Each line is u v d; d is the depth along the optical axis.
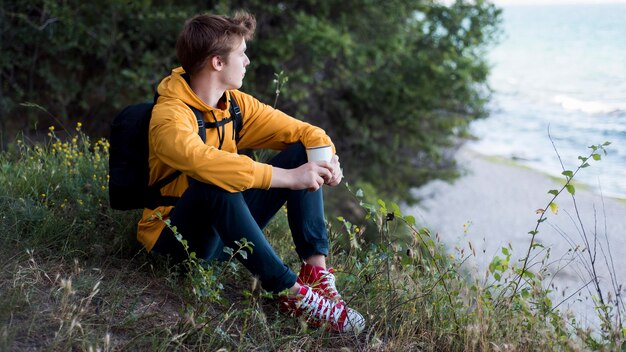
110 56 9.33
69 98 9.19
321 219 2.88
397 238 3.14
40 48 9.20
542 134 17.55
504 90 19.05
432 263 3.05
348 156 12.06
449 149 14.03
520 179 15.78
